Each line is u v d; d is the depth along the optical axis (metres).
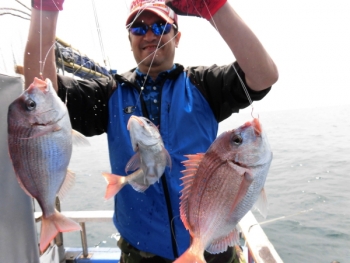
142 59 2.16
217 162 1.51
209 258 2.01
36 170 1.60
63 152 1.66
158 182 1.95
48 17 1.73
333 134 29.33
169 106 2.04
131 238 2.05
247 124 1.50
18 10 2.45
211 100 2.08
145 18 2.09
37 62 1.85
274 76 1.78
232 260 2.18
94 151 26.19
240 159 1.48
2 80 1.72
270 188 10.92
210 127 2.07
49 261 3.14
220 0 1.51
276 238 6.86
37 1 1.70
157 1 2.14
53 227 1.62
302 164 15.15
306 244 6.53
